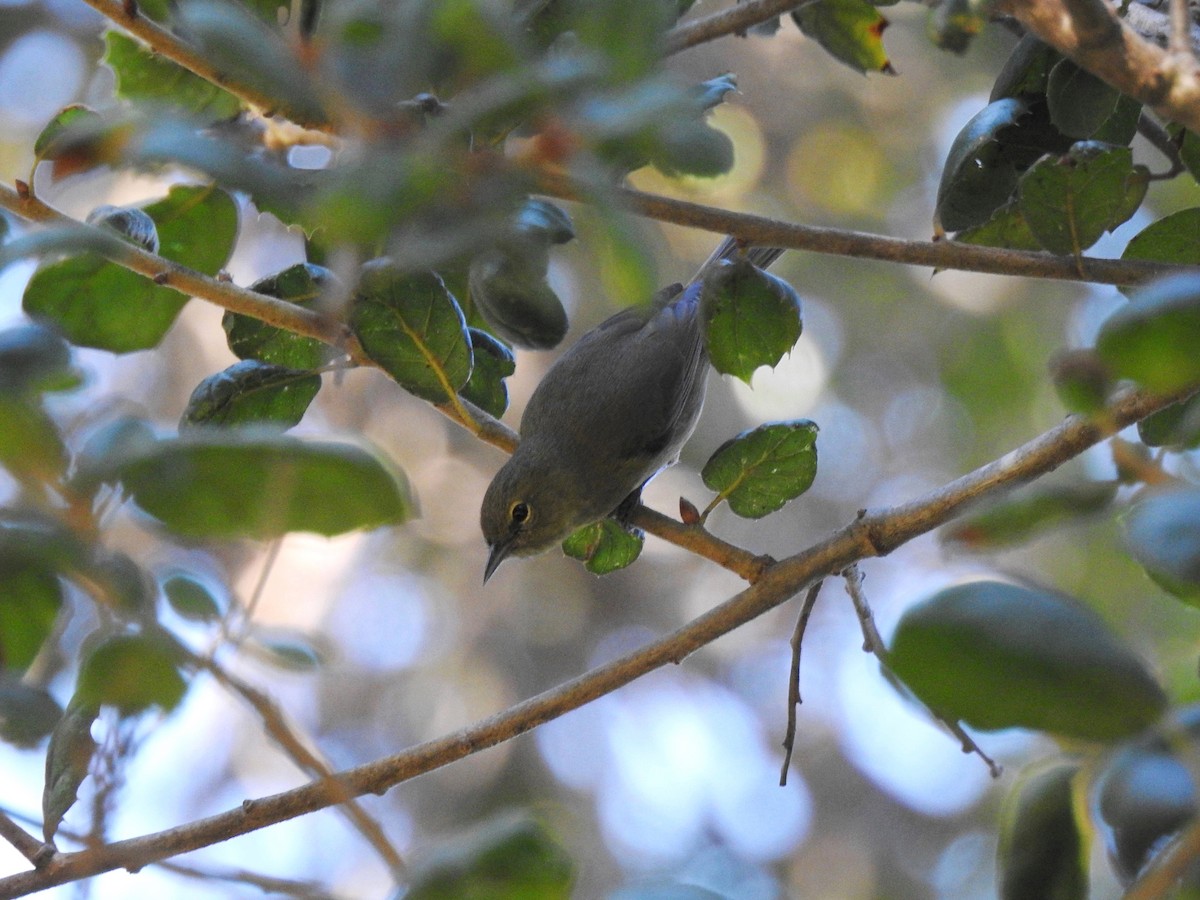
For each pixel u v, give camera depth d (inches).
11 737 210.8
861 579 271.0
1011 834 189.2
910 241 257.1
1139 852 151.6
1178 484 175.8
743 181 872.3
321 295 302.4
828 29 365.1
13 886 223.6
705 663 920.9
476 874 157.3
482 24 147.9
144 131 150.9
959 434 878.4
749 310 273.6
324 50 153.6
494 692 855.1
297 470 129.3
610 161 159.0
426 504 876.6
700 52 912.9
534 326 257.6
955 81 914.1
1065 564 665.6
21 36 816.3
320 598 830.5
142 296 288.7
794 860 877.8
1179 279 138.7
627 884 150.1
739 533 886.4
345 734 841.5
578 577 890.1
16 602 184.9
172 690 155.5
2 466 132.5
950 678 135.0
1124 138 291.7
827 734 908.0
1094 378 174.4
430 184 142.2
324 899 203.2
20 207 258.2
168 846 236.8
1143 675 138.2
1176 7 207.2
